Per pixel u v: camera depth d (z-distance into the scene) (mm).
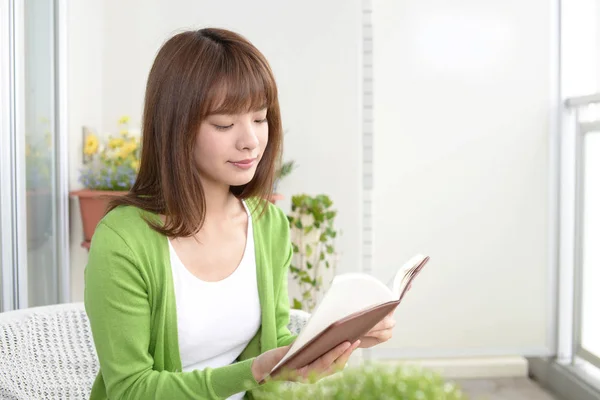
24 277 2342
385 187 3697
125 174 2857
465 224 3705
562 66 3541
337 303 1031
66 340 1574
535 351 3670
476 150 3682
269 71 1208
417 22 3637
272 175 1314
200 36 1186
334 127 3393
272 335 1318
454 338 3730
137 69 3314
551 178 3633
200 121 1155
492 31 3639
